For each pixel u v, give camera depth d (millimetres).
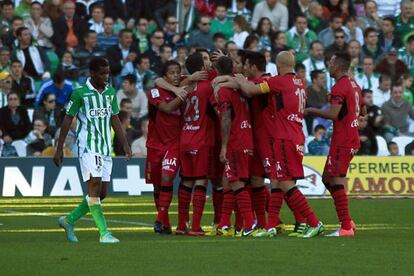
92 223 51875
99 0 89375
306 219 43875
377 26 95562
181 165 46094
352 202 67188
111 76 84250
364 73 88125
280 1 92938
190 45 87688
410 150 81688
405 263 34062
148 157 47219
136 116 81125
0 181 70812
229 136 44188
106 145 41469
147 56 84000
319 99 81875
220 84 43875
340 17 92125
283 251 37375
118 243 40250
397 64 89750
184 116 46062
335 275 31203
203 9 91688
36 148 75312
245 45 55469
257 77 45156
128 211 59625
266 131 43750
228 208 45438
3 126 76125
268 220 44344
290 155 43281
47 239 42812
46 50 84750
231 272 31688
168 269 32281
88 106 41094
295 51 88625
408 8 94875
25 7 86000
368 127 80875
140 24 86438
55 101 78125
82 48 83562
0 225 50250
